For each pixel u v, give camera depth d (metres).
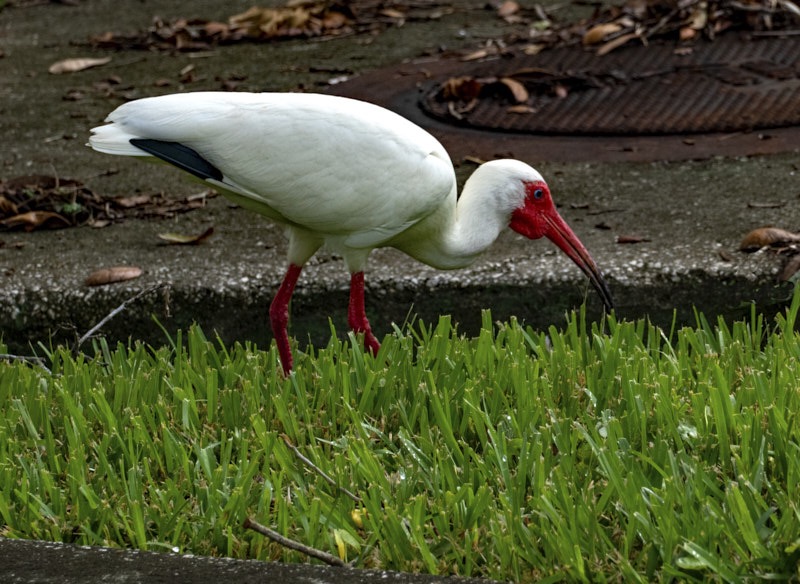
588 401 4.64
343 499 3.96
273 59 10.30
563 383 4.68
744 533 3.49
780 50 8.97
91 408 4.69
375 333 5.97
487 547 3.65
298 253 5.40
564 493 3.74
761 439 4.09
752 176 6.98
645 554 3.53
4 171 7.83
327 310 5.96
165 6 12.51
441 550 3.68
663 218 6.48
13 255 6.48
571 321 5.42
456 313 5.91
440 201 5.32
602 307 5.86
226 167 5.04
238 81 9.66
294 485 4.11
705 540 3.51
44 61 10.73
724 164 7.21
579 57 9.25
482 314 5.51
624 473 3.97
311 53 10.41
